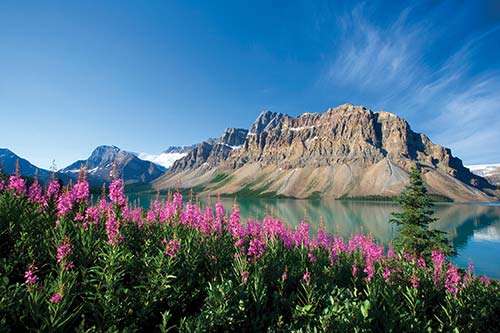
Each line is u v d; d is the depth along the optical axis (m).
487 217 123.56
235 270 10.05
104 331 6.79
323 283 11.04
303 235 17.48
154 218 16.92
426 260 18.86
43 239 9.19
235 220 13.59
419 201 21.34
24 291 6.64
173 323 8.27
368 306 7.73
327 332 7.23
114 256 7.97
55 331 6.03
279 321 8.31
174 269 9.33
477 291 11.63
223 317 7.60
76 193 11.58
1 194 12.09
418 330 7.86
